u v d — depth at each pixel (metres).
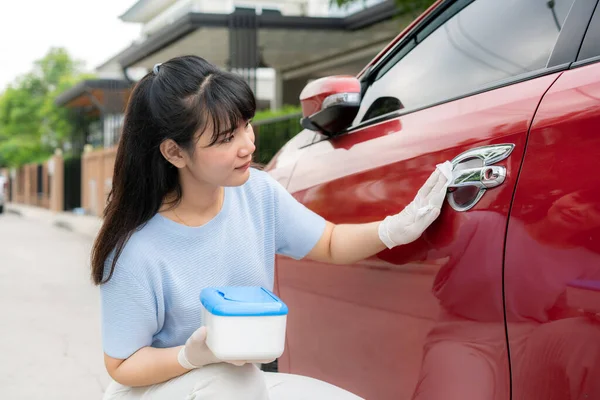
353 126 2.06
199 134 1.42
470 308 1.36
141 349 1.51
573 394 1.17
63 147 34.56
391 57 2.06
